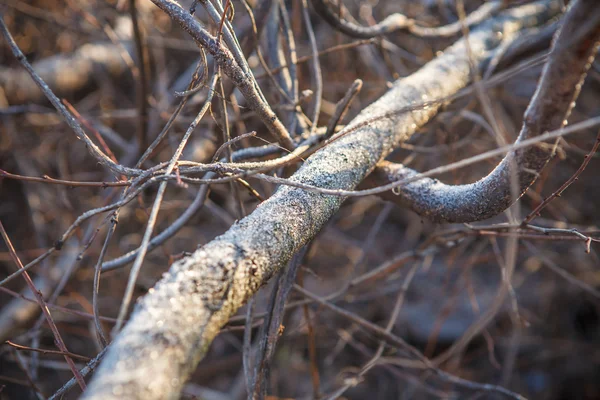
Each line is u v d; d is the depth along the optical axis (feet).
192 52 6.66
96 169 6.13
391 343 3.84
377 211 7.04
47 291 4.89
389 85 3.49
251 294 2.45
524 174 2.63
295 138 3.24
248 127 4.60
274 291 3.07
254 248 2.46
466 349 6.86
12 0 5.59
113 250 5.60
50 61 5.80
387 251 6.84
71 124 2.81
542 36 3.99
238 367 6.29
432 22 5.41
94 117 5.03
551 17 4.49
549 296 6.75
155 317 2.26
